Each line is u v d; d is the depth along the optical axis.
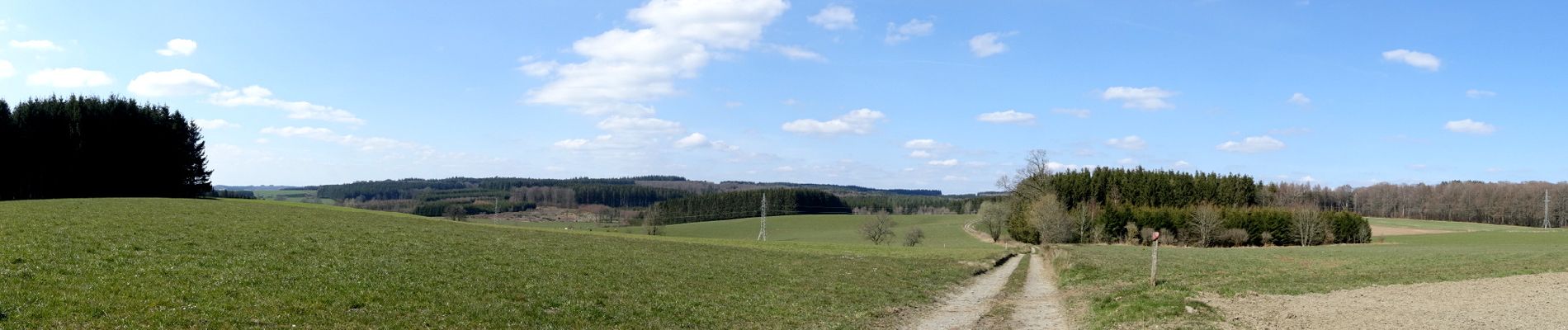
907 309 28.23
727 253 49.69
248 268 24.08
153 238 29.38
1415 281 31.55
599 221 166.38
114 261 23.14
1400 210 175.00
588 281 29.20
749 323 23.50
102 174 82.75
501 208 186.62
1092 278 40.25
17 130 76.94
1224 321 21.12
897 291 33.59
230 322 16.95
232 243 30.09
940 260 53.88
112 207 43.16
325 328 17.38
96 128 82.00
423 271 27.23
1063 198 139.25
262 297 19.81
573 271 31.61
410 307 20.61
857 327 23.69
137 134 86.44
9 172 77.06
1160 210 125.62
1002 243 126.94
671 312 24.20
